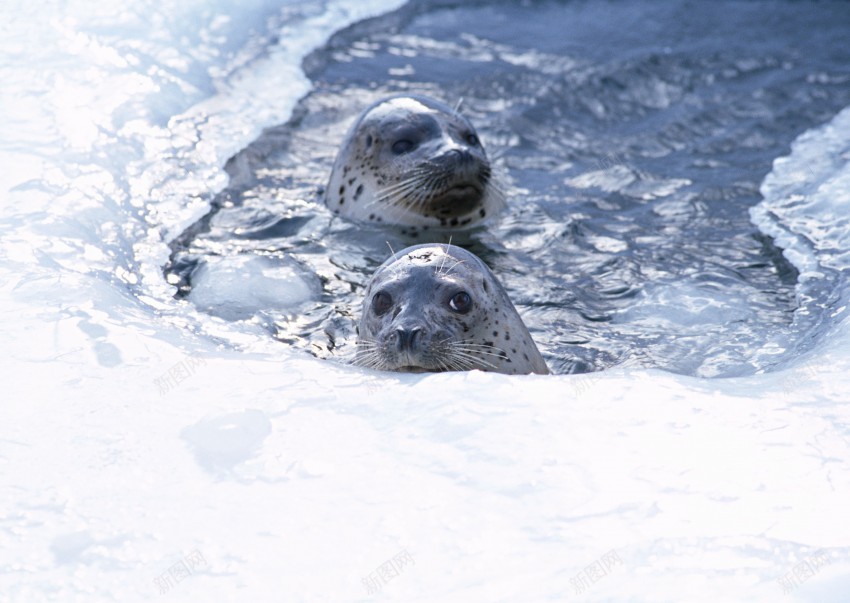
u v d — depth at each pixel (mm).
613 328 18750
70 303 16375
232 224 22641
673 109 31547
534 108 31250
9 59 26438
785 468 11617
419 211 22953
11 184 20938
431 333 14977
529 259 21703
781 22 39344
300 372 14289
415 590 10008
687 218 23750
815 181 24828
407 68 34094
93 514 11172
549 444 12078
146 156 24078
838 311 18047
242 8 34906
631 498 11102
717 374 16656
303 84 31547
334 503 11273
